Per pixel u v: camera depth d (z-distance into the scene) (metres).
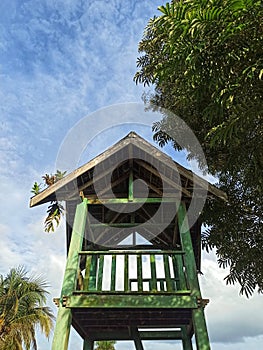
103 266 5.88
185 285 5.73
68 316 4.77
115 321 5.78
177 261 6.47
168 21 4.08
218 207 7.18
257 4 3.65
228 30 3.75
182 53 4.11
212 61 4.12
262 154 5.25
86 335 6.69
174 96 7.13
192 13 3.84
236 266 7.03
